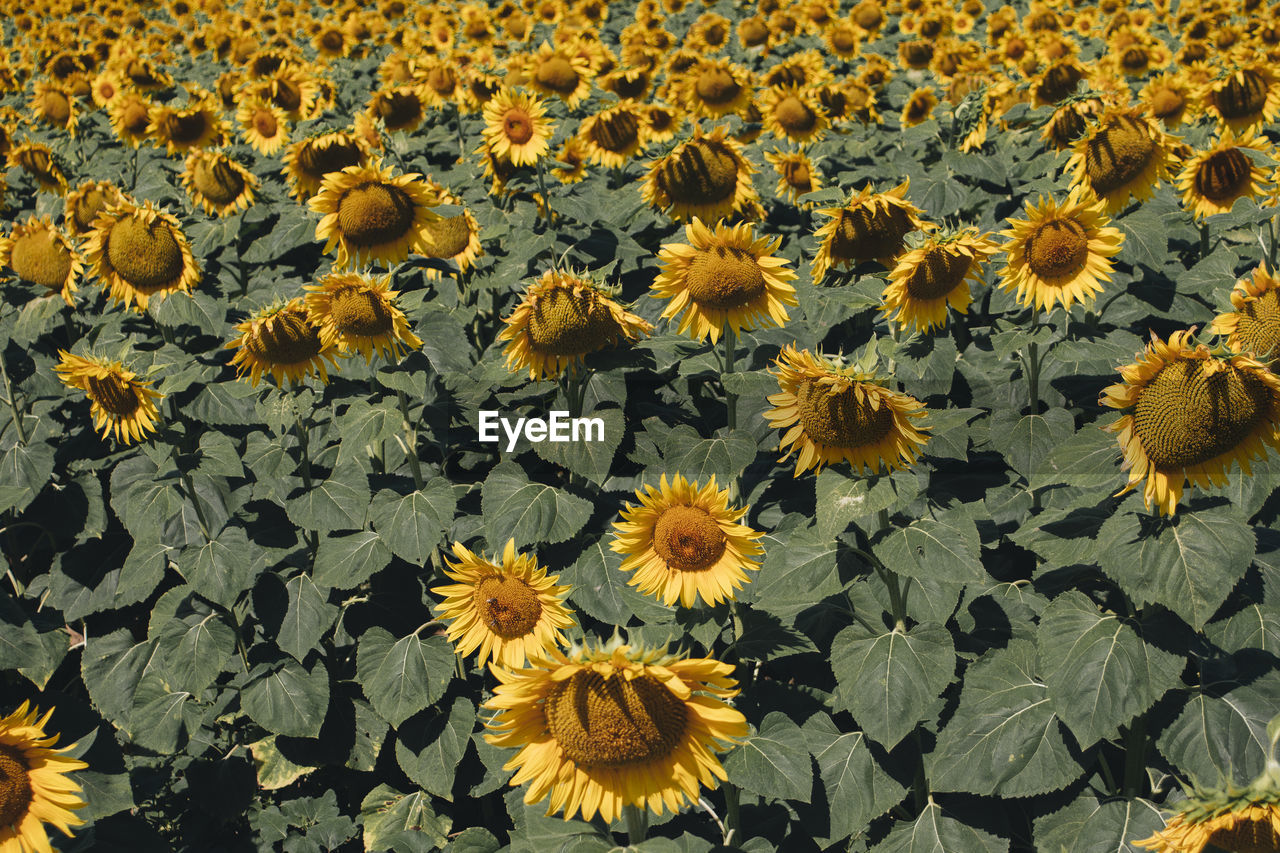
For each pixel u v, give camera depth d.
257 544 4.66
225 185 6.84
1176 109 7.45
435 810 4.52
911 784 3.83
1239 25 12.35
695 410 5.14
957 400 5.37
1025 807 4.17
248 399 5.16
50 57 14.02
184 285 5.40
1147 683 3.37
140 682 4.71
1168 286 5.60
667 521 3.53
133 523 4.53
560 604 3.69
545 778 2.82
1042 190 6.23
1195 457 3.11
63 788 3.23
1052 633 3.58
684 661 2.64
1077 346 4.63
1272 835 2.79
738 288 4.11
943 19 13.96
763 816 4.09
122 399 4.27
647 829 3.81
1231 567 3.16
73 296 5.86
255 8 18.98
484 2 17.67
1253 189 5.68
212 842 4.69
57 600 5.17
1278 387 2.97
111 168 8.96
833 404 3.36
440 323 5.10
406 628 4.68
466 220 5.92
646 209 6.43
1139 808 3.61
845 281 5.11
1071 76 8.16
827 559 3.78
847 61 12.87
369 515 4.47
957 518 3.68
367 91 11.41
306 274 7.04
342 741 4.62
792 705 4.12
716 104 8.36
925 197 6.65
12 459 5.18
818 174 6.73
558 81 8.41
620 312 4.05
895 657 3.61
